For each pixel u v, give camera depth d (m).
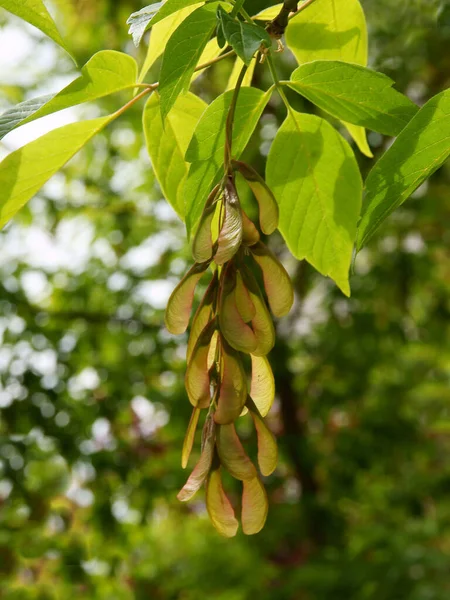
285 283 0.45
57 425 2.21
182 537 3.54
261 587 2.73
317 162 0.63
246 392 0.43
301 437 2.80
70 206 2.72
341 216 0.64
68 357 2.33
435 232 2.90
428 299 3.22
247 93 0.55
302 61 0.70
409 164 0.52
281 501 2.92
